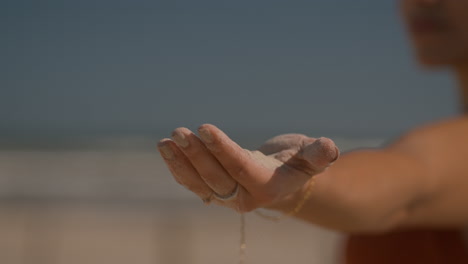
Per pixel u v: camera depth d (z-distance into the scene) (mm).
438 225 1558
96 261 8398
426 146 1530
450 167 1479
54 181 13281
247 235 7816
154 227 9820
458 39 1963
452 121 1649
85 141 26422
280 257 8383
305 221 1313
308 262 8109
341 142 29656
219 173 1029
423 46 2029
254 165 1031
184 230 9578
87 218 10422
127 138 30469
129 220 10266
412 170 1426
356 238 2006
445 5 1952
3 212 10336
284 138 1167
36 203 11102
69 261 8227
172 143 1040
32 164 16078
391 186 1357
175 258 8453
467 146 1525
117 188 12188
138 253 8781
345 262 2084
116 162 16156
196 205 10961
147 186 12242
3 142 24422
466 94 2070
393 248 1923
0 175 14039
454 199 1496
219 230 9773
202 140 988
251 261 8305
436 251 1851
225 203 1067
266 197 1062
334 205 1284
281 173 1072
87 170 14820
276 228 9820
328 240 8812
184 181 1063
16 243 8781
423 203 1483
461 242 1826
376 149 1554
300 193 1229
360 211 1316
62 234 9375
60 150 21766
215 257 8555
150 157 17344
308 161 1081
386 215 1378
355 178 1324
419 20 2016
